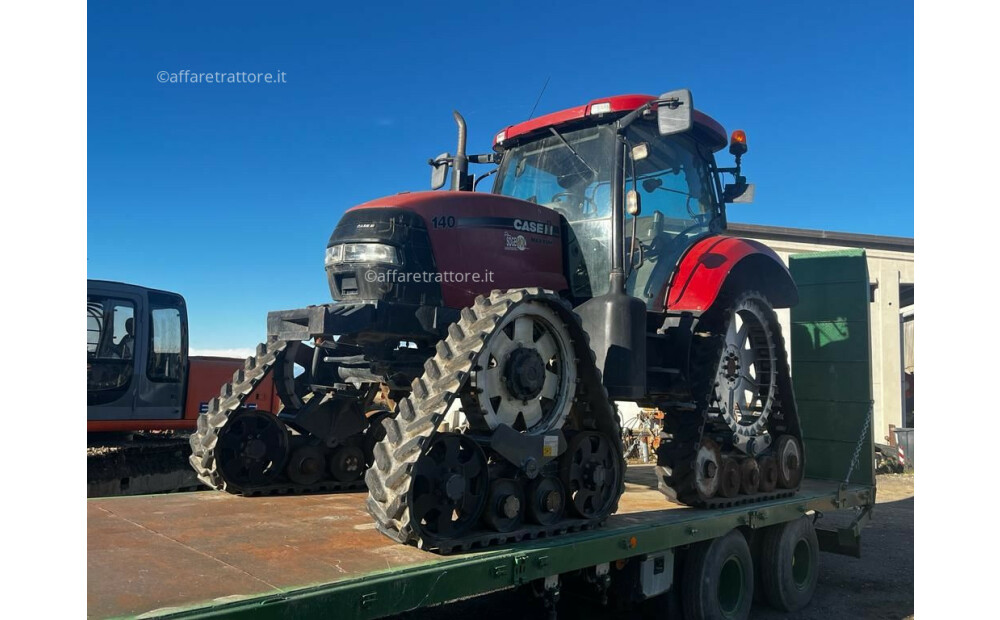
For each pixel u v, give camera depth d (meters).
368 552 3.04
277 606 2.39
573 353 3.77
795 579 5.56
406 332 3.79
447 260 4.02
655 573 4.21
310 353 4.96
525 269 4.39
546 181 5.13
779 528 5.38
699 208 5.46
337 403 4.79
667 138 5.18
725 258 4.84
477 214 4.23
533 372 3.53
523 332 3.58
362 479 4.90
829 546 6.18
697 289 4.74
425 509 3.08
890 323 17.36
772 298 5.66
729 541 4.79
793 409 5.47
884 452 14.87
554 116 5.04
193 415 7.89
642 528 3.92
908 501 10.98
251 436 4.54
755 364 5.45
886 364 17.27
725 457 4.80
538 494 3.50
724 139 5.62
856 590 6.09
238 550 3.03
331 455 4.79
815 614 5.41
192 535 3.30
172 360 7.79
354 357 4.49
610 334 4.02
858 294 6.38
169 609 2.22
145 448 7.40
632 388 3.99
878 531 8.56
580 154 5.00
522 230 4.43
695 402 4.66
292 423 4.67
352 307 3.64
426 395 3.17
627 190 4.74
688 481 4.49
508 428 3.37
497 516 3.31
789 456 5.41
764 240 16.78
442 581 2.87
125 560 2.81
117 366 7.43
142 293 7.64
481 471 3.31
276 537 3.29
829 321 6.53
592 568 3.83
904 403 17.62
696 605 4.52
